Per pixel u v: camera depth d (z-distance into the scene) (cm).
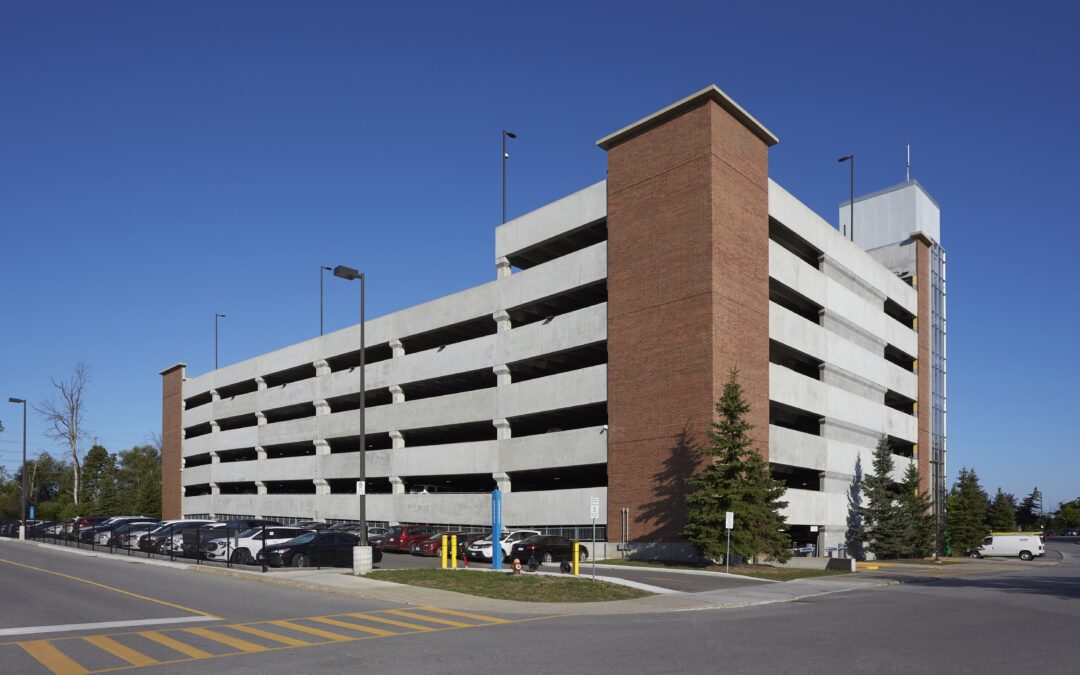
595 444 4250
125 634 1528
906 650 1327
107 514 9481
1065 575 3612
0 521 7538
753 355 3991
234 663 1221
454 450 5169
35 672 1170
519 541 3700
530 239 4900
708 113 3862
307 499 6488
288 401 6975
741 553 3297
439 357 5428
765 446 4006
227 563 3212
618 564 3591
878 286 5697
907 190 6544
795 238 4722
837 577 3161
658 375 3906
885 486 4916
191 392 8756
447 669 1159
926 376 6341
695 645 1377
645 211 4091
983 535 6688
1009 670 1155
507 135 5306
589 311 4388
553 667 1170
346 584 2397
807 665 1188
